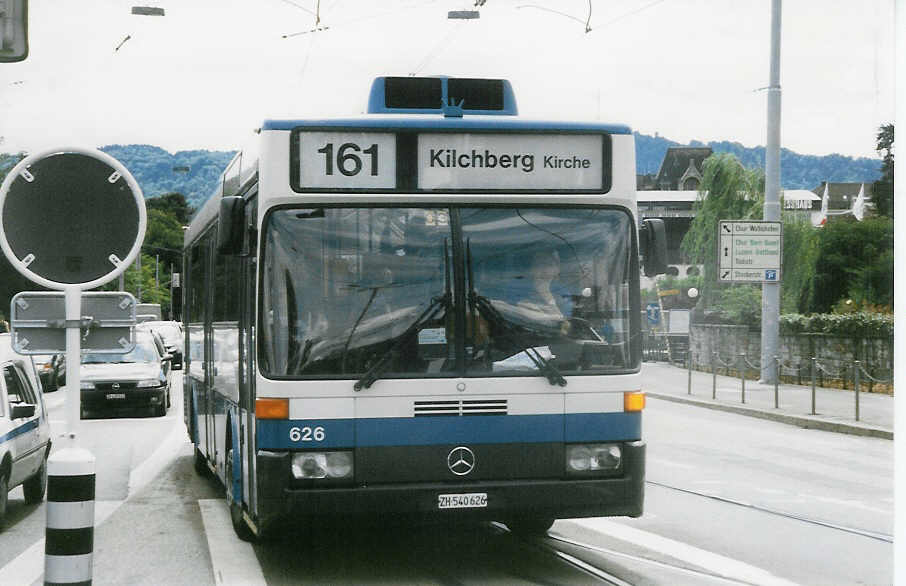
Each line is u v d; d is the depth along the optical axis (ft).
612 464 24.94
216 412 34.99
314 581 25.32
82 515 20.11
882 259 146.41
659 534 31.32
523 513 24.38
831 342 96.84
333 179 24.91
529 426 24.59
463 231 25.07
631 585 24.80
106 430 68.95
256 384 24.25
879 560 27.89
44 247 20.65
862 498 38.60
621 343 25.40
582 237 25.58
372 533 31.35
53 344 20.74
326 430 23.97
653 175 400.67
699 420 71.82
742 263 93.35
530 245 25.25
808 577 25.84
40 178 20.63
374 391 24.13
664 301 172.45
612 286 25.53
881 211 181.47
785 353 101.65
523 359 24.77
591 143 25.88
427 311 24.62
